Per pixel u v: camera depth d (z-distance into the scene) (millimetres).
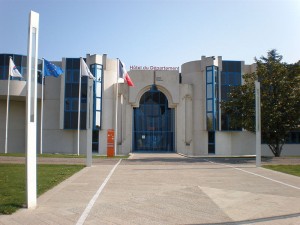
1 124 44625
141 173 18375
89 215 8570
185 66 48156
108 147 33156
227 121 45719
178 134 45938
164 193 11953
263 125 30672
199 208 9547
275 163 26391
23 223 7703
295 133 47438
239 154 46375
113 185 13844
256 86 23344
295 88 31141
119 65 35031
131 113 45938
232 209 9461
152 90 47875
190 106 46031
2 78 42188
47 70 31391
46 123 45250
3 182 13703
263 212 9117
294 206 9922
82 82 45062
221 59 46500
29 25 9523
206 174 18141
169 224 7809
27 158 9250
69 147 45000
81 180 15320
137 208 9469
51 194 11500
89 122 22562
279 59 34594
